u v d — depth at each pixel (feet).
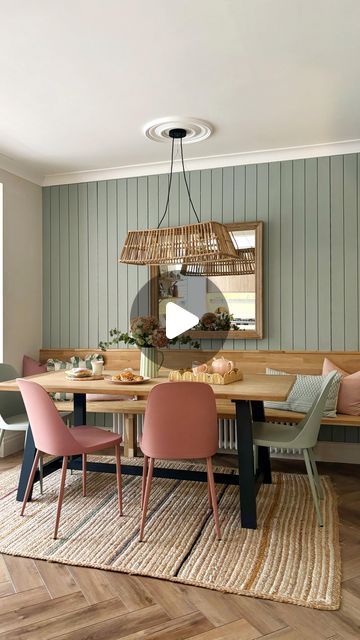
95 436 9.84
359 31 8.06
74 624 6.39
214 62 9.03
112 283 15.58
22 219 15.30
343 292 13.43
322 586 7.15
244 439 9.20
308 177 13.70
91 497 10.75
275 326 14.03
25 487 10.50
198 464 13.21
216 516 8.70
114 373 11.94
